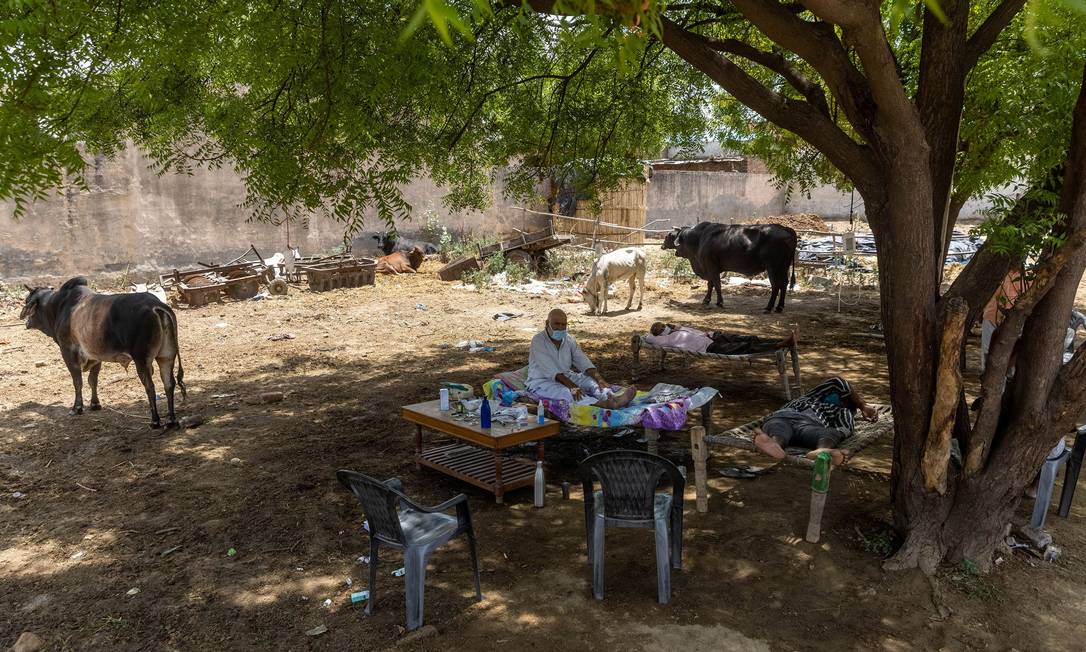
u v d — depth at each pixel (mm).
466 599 4480
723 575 4699
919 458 4688
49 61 2652
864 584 4535
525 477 6074
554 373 7059
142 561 5004
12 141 2398
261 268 15820
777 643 4008
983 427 4547
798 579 4617
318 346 11461
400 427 7766
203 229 17094
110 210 15719
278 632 4172
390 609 4383
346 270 16312
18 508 5855
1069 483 5363
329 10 5398
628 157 8367
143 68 4512
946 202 4824
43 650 4023
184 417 8086
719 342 8820
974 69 5859
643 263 13984
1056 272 4039
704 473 5535
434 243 21078
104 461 6844
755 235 13656
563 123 7941
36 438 7441
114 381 9633
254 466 6691
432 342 11727
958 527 4680
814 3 3307
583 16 1865
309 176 5645
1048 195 4141
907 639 4035
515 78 7434
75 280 8078
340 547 5188
